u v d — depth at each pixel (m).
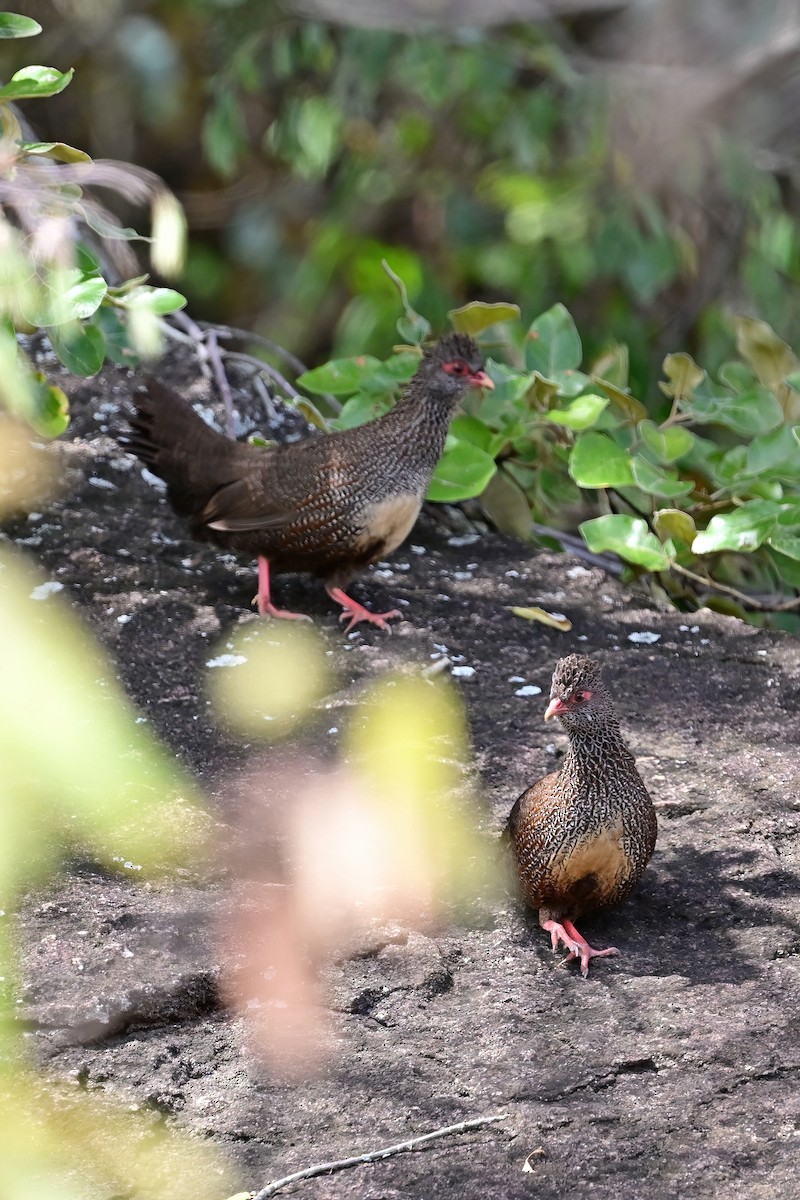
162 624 10.19
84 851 7.81
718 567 12.59
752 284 18.88
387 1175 5.88
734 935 7.50
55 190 7.43
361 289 19.48
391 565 11.47
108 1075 6.39
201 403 12.76
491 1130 6.13
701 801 8.60
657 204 19.22
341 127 20.12
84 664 9.57
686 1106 6.29
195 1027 6.77
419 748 9.04
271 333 22.00
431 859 8.01
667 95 18.34
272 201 22.64
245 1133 6.10
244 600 10.62
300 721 9.30
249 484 10.15
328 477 9.99
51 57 20.94
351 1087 6.39
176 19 21.31
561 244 18.80
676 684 10.02
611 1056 6.59
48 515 11.26
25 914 7.27
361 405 12.59
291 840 8.12
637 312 20.30
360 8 19.23
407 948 7.31
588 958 7.22
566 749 9.16
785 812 8.50
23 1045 6.48
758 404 12.18
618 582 11.48
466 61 18.80
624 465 11.34
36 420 8.24
